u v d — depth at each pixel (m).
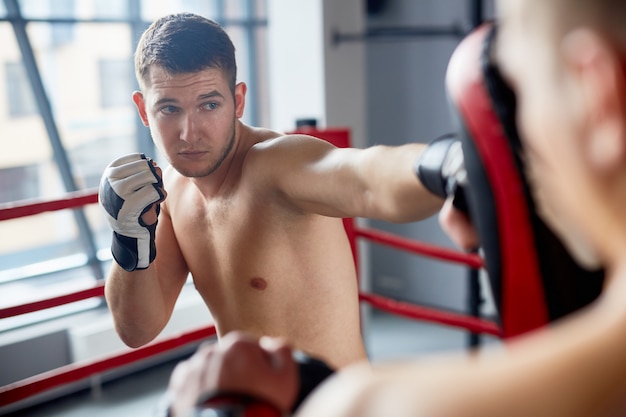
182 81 1.38
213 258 1.56
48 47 6.16
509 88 0.50
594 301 0.51
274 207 1.41
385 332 6.21
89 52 6.30
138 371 5.53
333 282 1.47
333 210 1.20
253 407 0.53
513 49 0.37
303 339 1.49
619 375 0.31
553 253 0.50
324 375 0.68
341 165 1.11
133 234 1.51
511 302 0.53
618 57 0.31
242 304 1.53
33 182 6.47
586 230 0.35
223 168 1.48
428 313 2.59
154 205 1.53
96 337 5.31
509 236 0.51
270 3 5.84
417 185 0.87
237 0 6.65
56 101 6.28
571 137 0.33
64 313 5.64
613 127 0.31
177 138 1.41
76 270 6.21
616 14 0.32
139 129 6.64
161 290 1.65
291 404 0.57
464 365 0.34
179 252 1.67
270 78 6.48
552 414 0.30
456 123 0.54
